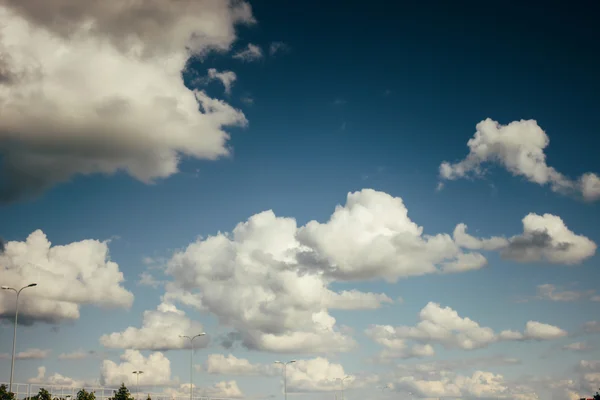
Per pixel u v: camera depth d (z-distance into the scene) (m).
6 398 87.88
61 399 107.38
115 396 112.25
